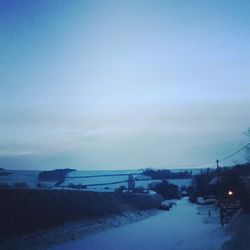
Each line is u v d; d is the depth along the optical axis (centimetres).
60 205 4125
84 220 4450
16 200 3366
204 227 4141
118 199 6375
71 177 12962
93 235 3816
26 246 2942
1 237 2977
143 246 3066
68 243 3256
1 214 3134
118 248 2998
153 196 8050
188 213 6556
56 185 9600
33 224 3500
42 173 10675
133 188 10006
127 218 5506
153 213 6825
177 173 16450
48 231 3525
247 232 2409
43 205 3778
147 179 15675
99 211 5084
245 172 6450
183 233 3762
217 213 5797
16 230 3228
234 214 4028
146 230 4241
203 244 2844
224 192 5934
